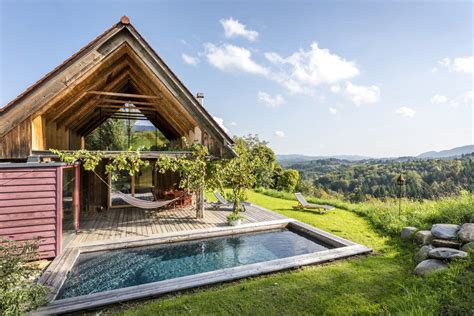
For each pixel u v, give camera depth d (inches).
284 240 332.2
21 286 149.1
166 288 178.4
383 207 432.5
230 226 354.0
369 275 199.8
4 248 162.1
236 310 150.9
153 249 292.8
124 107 462.9
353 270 210.7
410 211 373.4
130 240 290.7
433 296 144.7
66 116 367.6
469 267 173.5
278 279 194.1
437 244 239.9
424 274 186.7
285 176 1064.2
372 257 244.2
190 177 379.9
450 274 162.6
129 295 168.6
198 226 353.7
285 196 671.8
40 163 240.1
